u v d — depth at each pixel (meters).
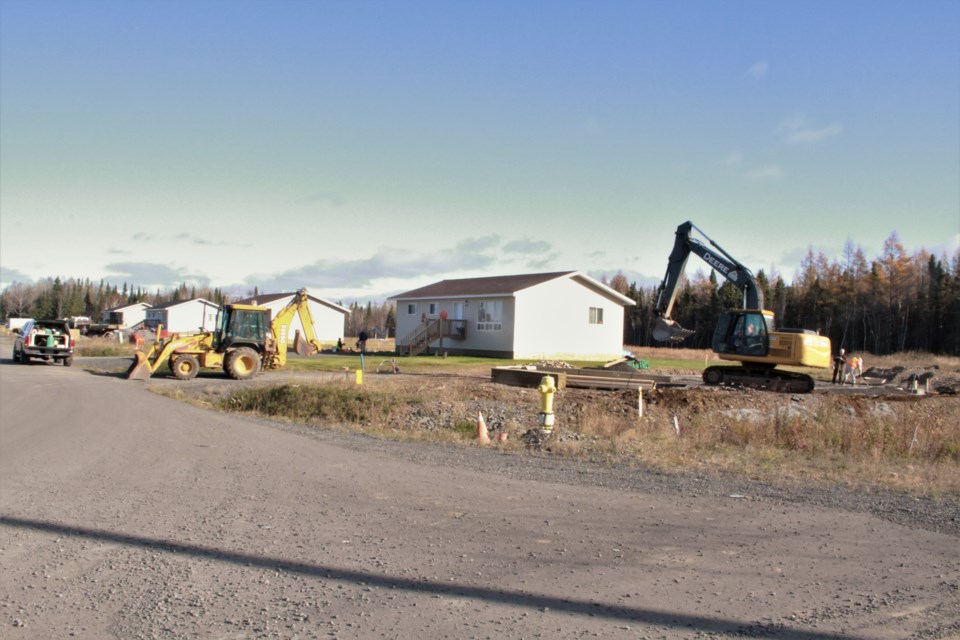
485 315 43.75
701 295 99.94
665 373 36.00
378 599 4.94
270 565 5.68
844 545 6.44
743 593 5.12
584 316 44.84
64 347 38.47
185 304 84.12
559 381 24.91
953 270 82.50
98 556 5.90
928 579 5.49
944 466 11.88
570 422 17.97
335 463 10.67
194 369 29.92
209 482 9.05
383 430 16.61
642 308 104.25
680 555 6.04
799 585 5.31
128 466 10.19
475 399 22.16
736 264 27.77
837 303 83.12
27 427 14.55
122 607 4.77
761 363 27.03
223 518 7.18
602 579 5.39
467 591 5.10
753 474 10.28
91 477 9.35
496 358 42.09
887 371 34.16
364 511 7.52
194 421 16.09
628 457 11.89
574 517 7.34
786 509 7.88
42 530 6.70
